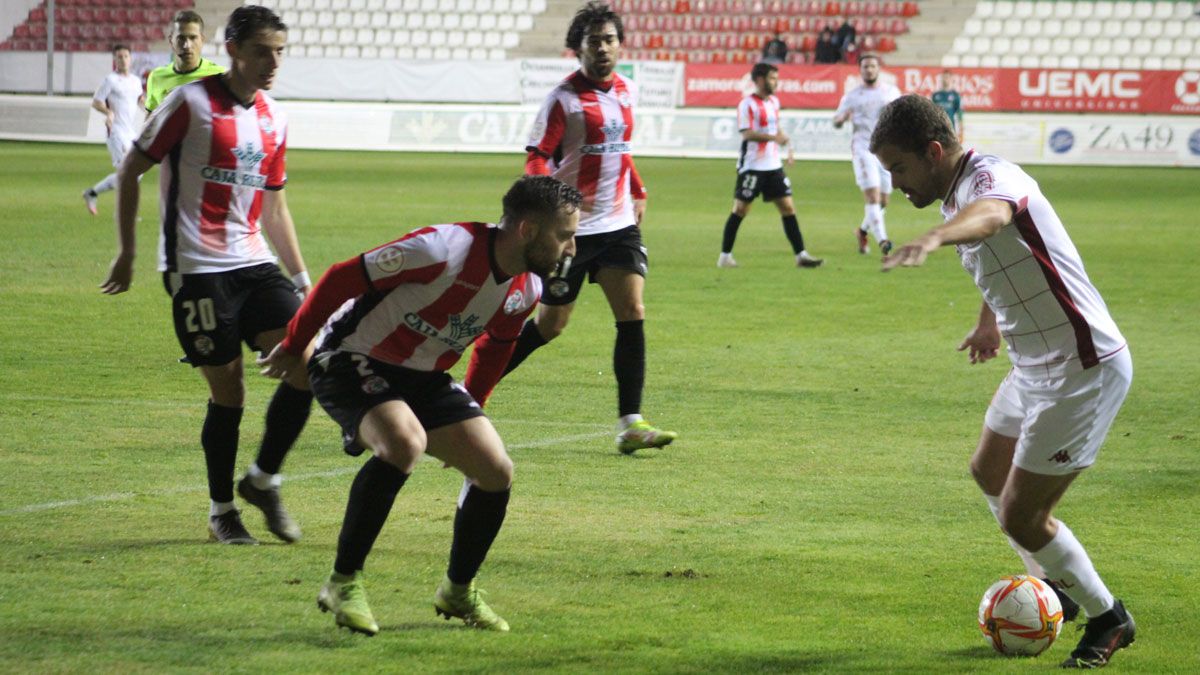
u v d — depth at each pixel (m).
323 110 46.34
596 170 10.05
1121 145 42.56
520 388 11.70
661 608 6.27
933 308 16.56
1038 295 5.54
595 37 9.99
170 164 7.26
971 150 5.62
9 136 47.06
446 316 5.80
